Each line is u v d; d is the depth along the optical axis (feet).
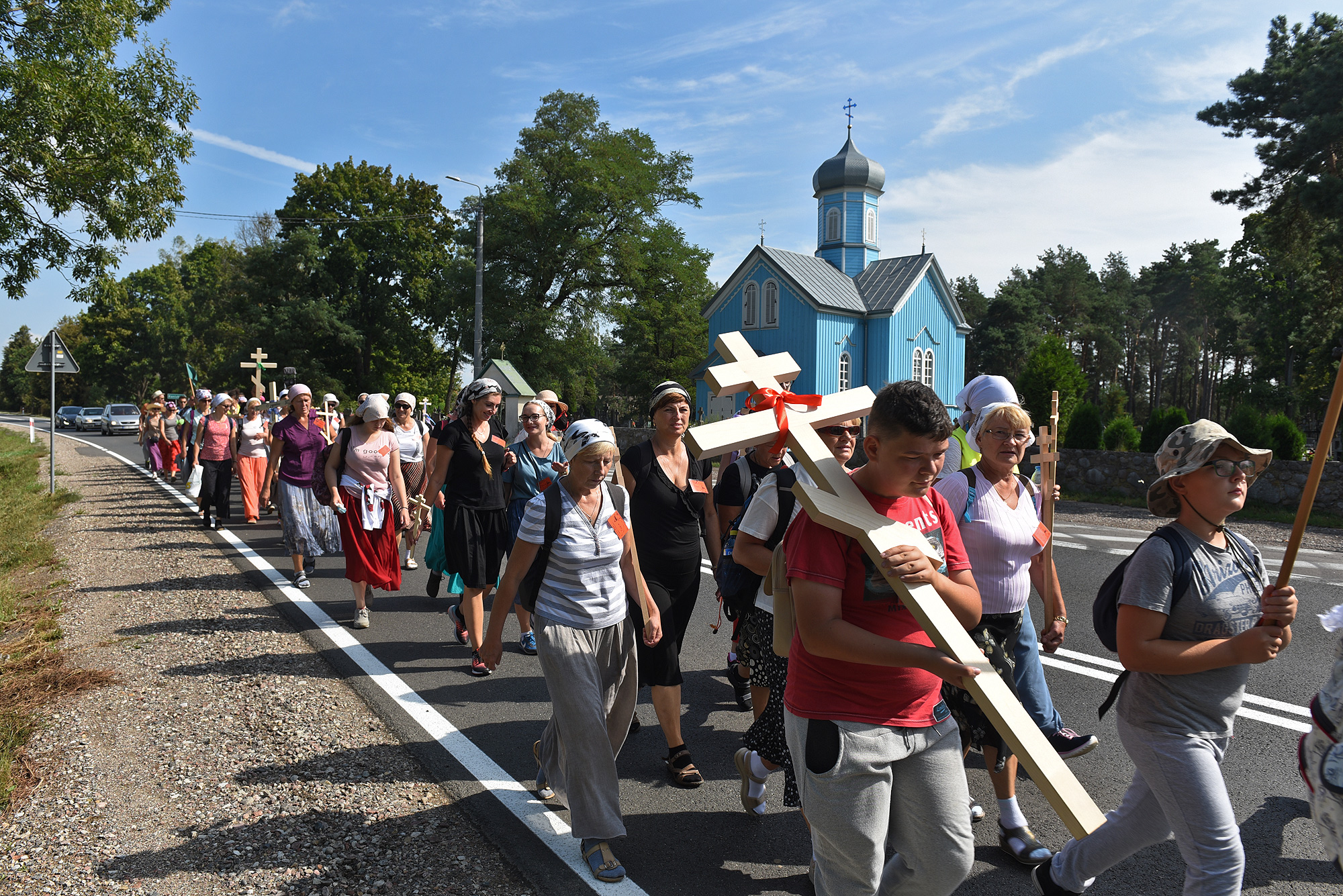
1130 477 54.65
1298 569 30.73
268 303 151.43
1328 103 71.61
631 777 13.21
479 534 17.84
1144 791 8.52
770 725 11.13
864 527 6.57
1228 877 7.64
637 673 11.45
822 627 6.77
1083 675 18.06
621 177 126.82
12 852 10.59
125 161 46.68
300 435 25.40
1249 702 16.25
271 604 23.31
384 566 21.17
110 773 12.78
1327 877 10.17
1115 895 9.85
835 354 105.60
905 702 7.09
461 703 15.99
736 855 10.77
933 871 7.16
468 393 18.21
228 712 15.26
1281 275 142.82
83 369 266.98
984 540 11.05
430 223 158.61
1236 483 7.87
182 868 10.18
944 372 114.32
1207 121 86.89
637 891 9.86
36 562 28.94
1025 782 13.15
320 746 13.87
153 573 27.22
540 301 132.05
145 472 62.90
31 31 44.11
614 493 11.48
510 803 12.00
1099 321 236.22
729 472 14.33
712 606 24.56
